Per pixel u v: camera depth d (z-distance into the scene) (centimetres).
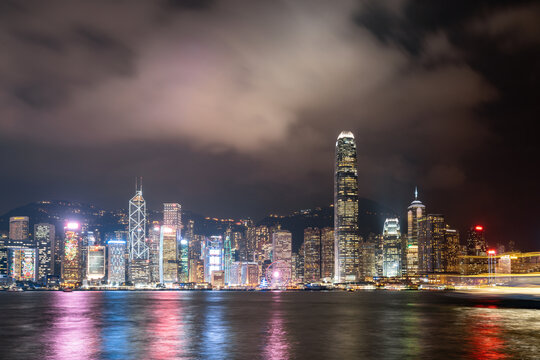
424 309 18588
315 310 18475
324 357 7069
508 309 18125
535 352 7344
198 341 8831
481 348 7756
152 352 7556
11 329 11219
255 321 13188
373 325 11825
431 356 7081
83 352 7619
